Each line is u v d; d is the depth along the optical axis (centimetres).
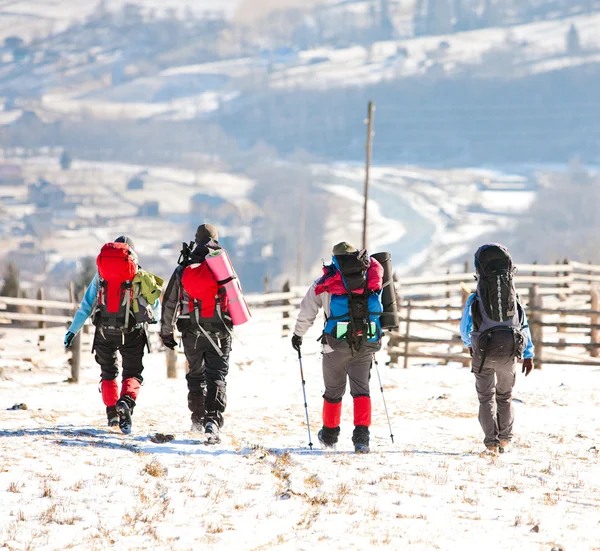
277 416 3891
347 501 2134
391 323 2903
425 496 2228
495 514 2067
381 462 2672
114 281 2900
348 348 2862
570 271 8319
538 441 3259
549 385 4922
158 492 2106
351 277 2852
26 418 3369
